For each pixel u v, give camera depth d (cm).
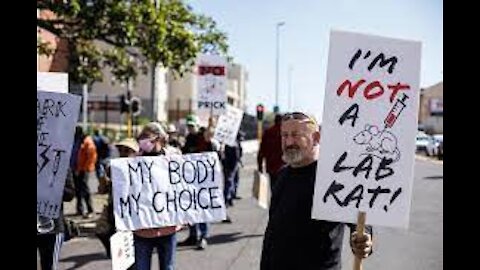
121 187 493
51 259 502
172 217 501
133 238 511
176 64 1193
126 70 1455
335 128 333
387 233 1002
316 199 334
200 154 512
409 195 329
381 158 331
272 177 943
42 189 420
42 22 1121
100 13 1055
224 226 1068
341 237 359
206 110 1137
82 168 1111
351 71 331
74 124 422
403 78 329
